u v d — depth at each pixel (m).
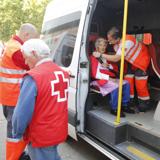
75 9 4.56
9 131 3.89
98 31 5.58
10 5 19.58
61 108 2.89
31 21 19.33
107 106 4.56
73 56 4.37
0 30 20.19
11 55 3.80
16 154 3.88
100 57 4.42
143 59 4.47
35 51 2.84
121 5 5.57
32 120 2.81
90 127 4.23
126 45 4.32
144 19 5.54
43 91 2.75
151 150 3.55
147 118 4.10
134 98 4.71
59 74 2.90
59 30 5.12
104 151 3.73
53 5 5.70
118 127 3.74
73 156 4.63
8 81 3.89
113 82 4.26
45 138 2.81
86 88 4.25
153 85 5.07
